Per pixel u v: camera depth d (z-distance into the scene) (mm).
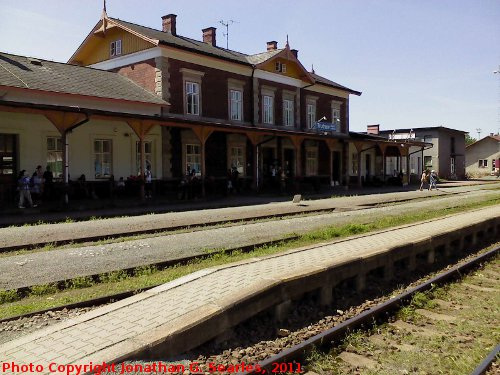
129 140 22078
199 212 16656
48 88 18562
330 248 9094
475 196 26359
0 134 17953
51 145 19484
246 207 18719
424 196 26109
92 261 8695
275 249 10336
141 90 23453
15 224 13055
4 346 4422
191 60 25078
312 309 6355
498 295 7355
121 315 5070
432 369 4641
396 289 7719
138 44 24734
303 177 33156
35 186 17234
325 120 35500
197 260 9117
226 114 27203
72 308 6242
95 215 15008
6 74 18344
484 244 12391
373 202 21641
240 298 5281
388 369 4617
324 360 4785
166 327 4582
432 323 6047
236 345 5039
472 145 65625
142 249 9883
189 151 25000
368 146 40719
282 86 31312
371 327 5832
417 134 52156
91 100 20078
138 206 18391
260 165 29312
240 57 30375
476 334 5625
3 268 8086
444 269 9398
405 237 10406
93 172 20797
